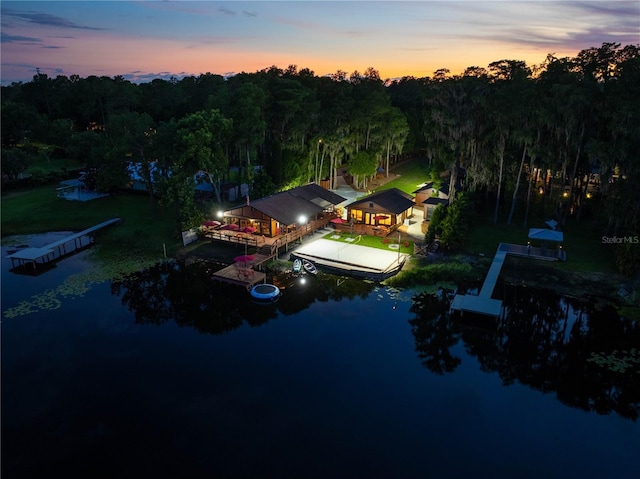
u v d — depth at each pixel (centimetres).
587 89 4294
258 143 6166
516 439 2241
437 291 3809
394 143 8344
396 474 2028
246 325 3344
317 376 2725
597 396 2564
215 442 2212
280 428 2302
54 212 5931
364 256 4453
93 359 2902
